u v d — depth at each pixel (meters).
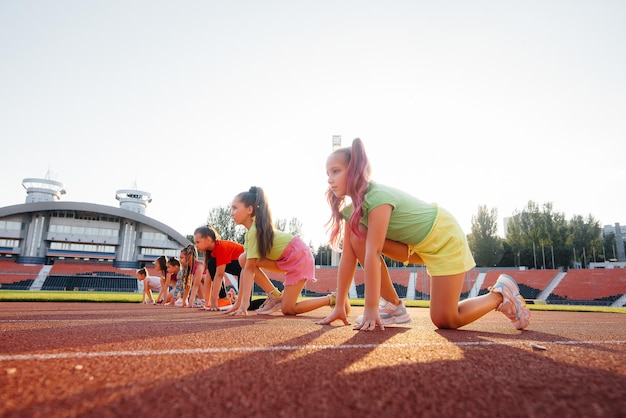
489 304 2.92
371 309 2.49
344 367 1.30
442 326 2.78
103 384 1.06
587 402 0.96
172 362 1.34
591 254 53.06
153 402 0.91
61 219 43.41
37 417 0.79
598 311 10.79
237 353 1.53
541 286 33.59
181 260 7.05
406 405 0.92
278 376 1.17
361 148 2.65
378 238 2.54
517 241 50.56
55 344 1.71
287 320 3.39
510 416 0.85
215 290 5.28
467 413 0.87
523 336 2.46
